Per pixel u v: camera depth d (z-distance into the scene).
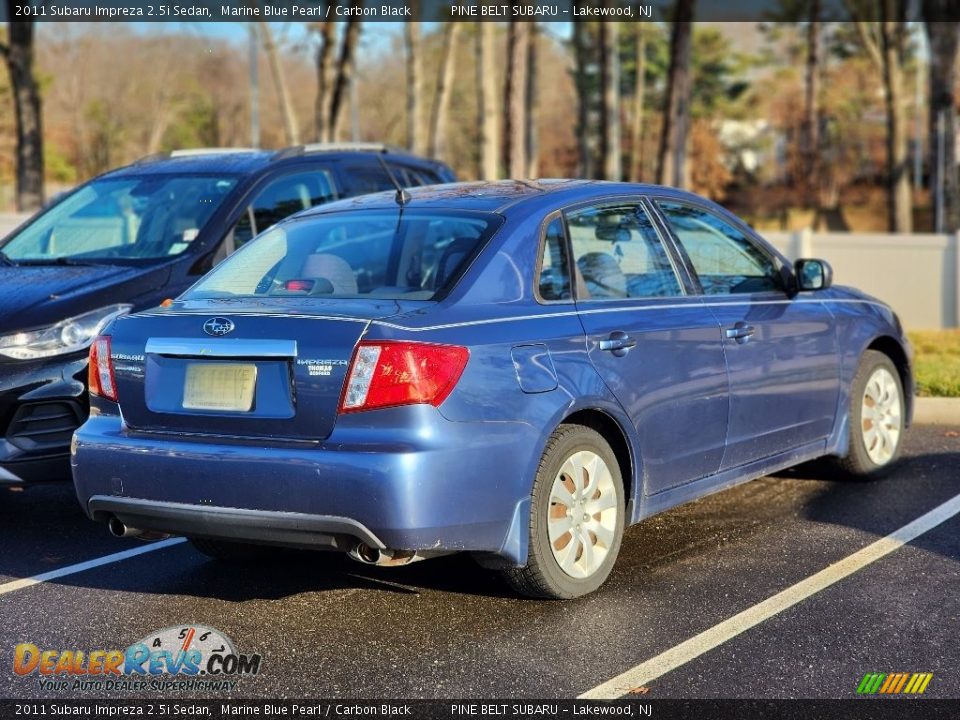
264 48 39.84
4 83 59.88
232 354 4.65
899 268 15.43
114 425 4.95
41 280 6.88
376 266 5.31
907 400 7.36
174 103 72.06
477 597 5.11
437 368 4.44
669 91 26.27
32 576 5.65
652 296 5.50
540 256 5.09
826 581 5.22
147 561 5.85
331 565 5.66
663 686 4.14
